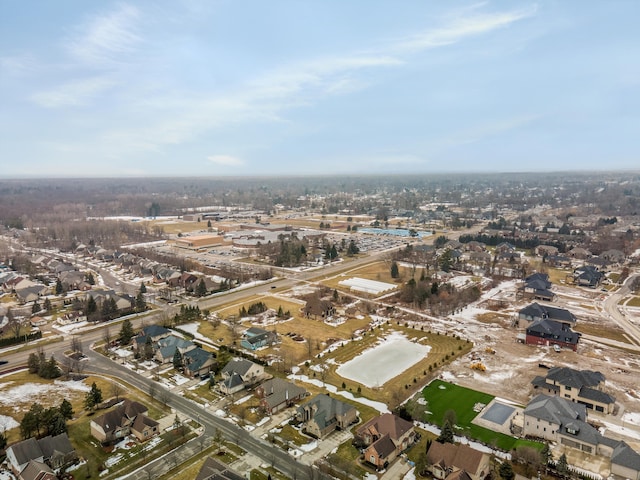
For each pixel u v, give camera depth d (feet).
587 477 181.68
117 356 314.14
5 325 363.15
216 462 174.91
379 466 188.14
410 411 225.35
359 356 309.63
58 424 210.79
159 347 309.42
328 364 295.89
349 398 249.96
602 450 197.36
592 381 251.60
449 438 203.00
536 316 365.40
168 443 207.41
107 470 187.93
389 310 414.62
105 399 250.37
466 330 364.38
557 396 232.12
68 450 194.49
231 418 229.86
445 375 280.72
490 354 314.55
